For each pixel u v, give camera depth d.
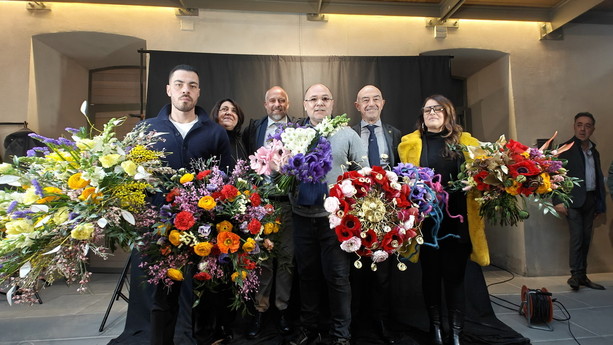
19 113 3.63
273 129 2.65
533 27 4.20
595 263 4.05
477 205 1.95
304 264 2.02
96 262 4.27
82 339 2.37
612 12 4.24
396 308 2.68
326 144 1.66
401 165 1.75
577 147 3.58
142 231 1.49
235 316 2.39
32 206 1.16
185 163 1.83
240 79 3.60
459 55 4.25
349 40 3.92
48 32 3.64
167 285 1.51
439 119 2.07
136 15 3.71
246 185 1.71
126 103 4.64
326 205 1.49
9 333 2.46
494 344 2.09
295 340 2.11
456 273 2.01
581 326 2.44
